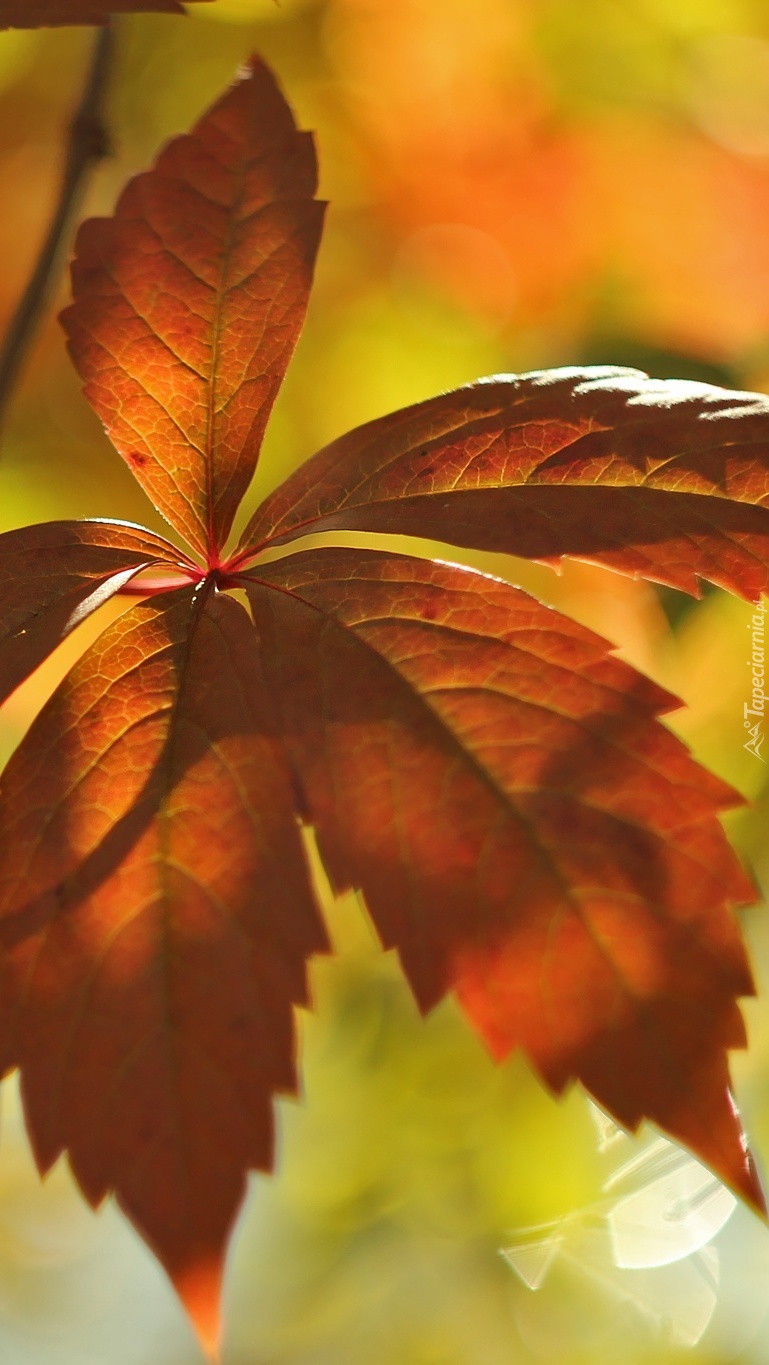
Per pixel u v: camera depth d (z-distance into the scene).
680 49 1.15
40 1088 0.71
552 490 0.74
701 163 1.15
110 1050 0.71
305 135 0.76
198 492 0.75
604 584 0.97
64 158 0.81
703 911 0.71
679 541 0.73
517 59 1.18
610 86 1.17
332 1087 1.29
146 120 1.24
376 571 0.73
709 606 0.90
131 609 0.73
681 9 1.13
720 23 1.13
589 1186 1.21
